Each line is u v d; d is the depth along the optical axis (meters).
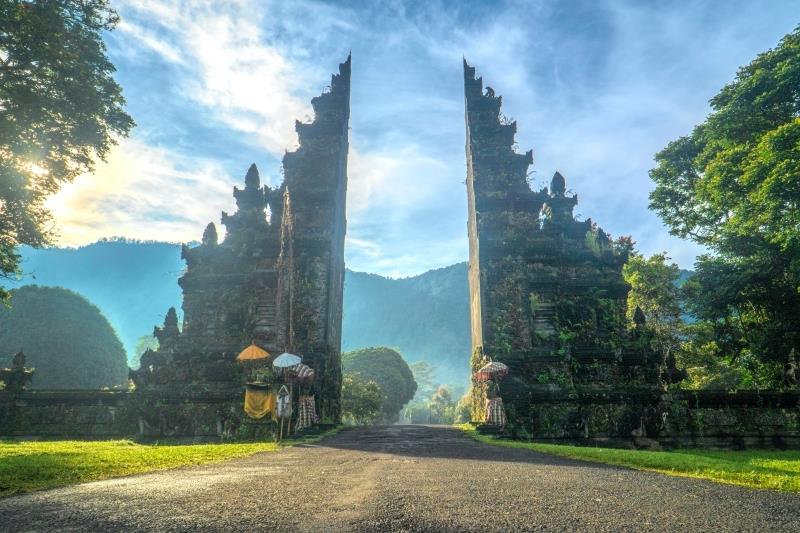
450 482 6.64
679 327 35.81
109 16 18.95
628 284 26.73
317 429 21.48
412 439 18.06
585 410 22.05
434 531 3.82
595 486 6.30
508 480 6.87
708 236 30.50
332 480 6.80
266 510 4.54
